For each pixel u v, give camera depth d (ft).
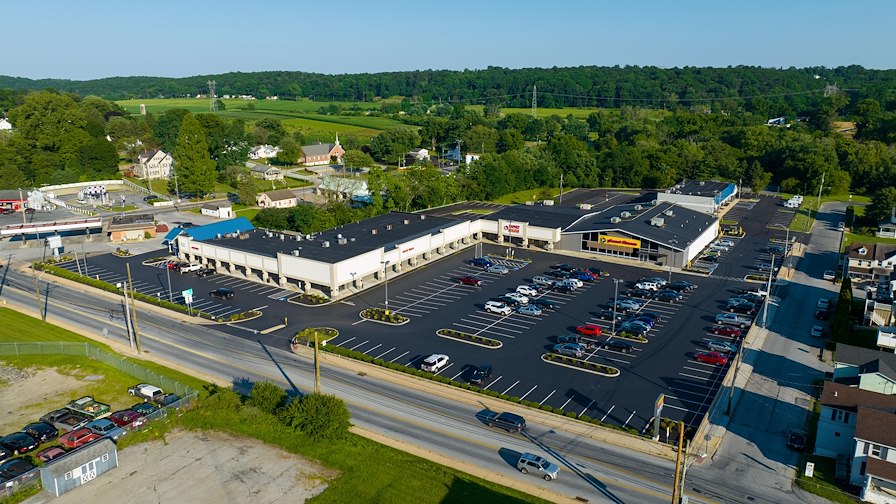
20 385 233.14
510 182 637.71
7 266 393.91
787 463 180.34
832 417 181.88
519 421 195.11
